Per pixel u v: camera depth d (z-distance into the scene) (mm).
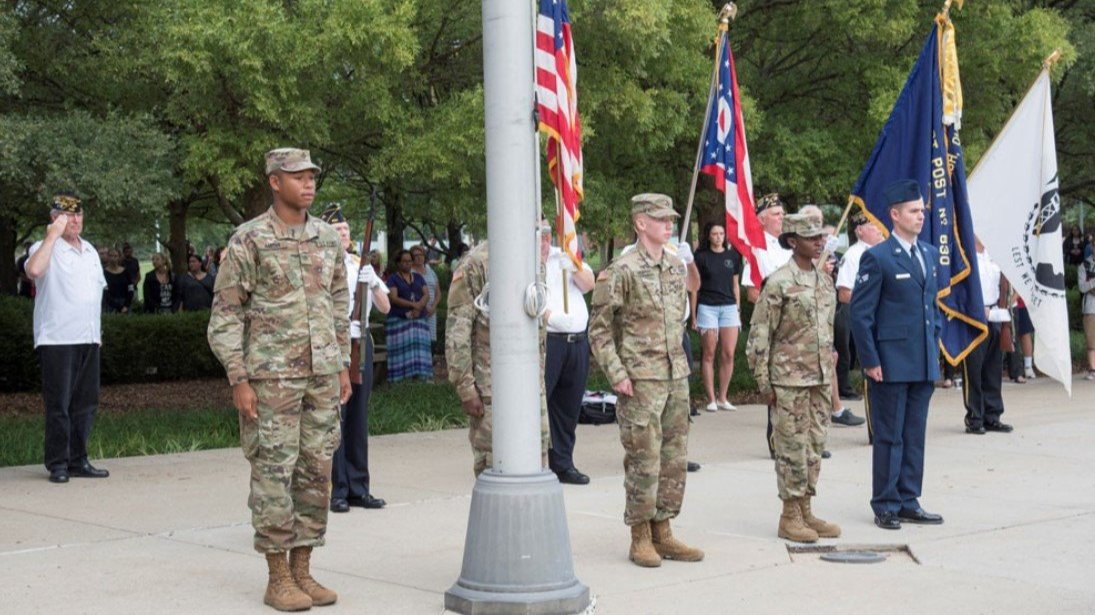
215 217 30688
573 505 9492
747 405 15633
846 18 17781
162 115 14570
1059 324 12594
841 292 13508
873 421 8680
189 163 13477
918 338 8500
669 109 16359
